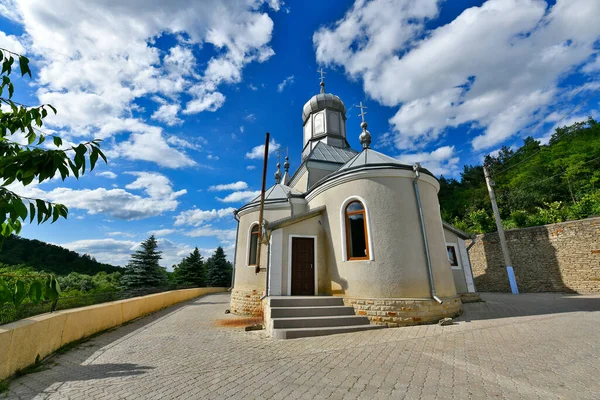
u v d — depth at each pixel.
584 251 14.30
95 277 25.09
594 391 3.53
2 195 1.87
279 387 4.12
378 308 8.42
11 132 2.77
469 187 45.09
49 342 6.23
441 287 9.02
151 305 13.53
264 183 10.77
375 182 9.64
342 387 4.01
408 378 4.21
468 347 5.57
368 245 9.18
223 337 7.88
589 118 39.12
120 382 4.61
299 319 7.90
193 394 4.02
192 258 35.75
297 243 10.79
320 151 16.70
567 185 27.89
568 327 6.66
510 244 17.16
